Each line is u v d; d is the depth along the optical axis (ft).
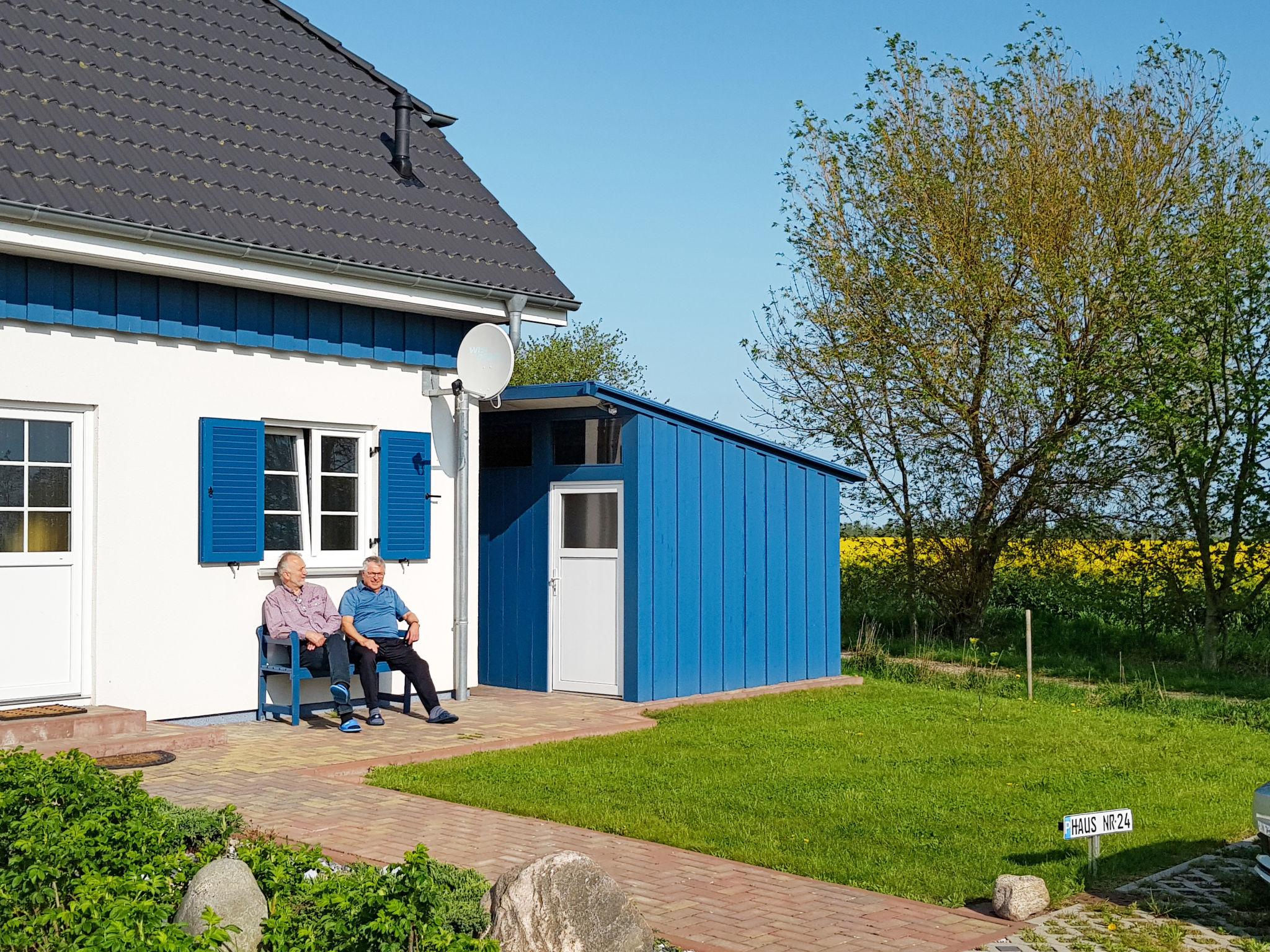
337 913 15.97
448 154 48.49
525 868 17.49
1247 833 26.45
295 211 38.78
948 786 30.09
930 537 66.74
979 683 50.67
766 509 48.11
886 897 21.38
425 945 14.70
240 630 37.42
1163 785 30.86
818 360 67.05
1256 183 62.90
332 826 24.80
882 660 55.93
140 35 41.57
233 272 35.58
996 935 19.47
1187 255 61.57
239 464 37.06
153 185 35.32
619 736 36.14
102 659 34.22
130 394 34.86
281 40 47.55
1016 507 64.95
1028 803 28.48
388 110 48.16
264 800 26.99
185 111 39.58
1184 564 60.49
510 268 44.01
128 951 13.79
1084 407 62.49
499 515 47.11
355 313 40.40
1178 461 58.29
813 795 28.60
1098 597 64.80
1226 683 52.60
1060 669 56.90
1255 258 57.16
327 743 34.09
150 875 17.52
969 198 65.51
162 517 35.58
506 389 43.45
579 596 44.52
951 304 63.31
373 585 38.96
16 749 23.90
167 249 34.06
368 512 41.24
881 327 66.28
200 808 22.36
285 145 41.70
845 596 70.79
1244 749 36.40
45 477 33.63
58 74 36.99
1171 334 58.34
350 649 38.09
